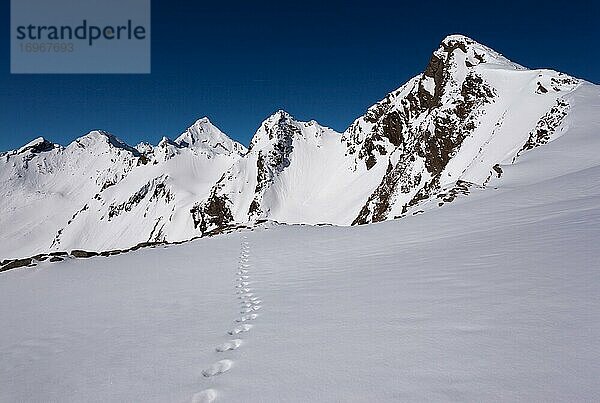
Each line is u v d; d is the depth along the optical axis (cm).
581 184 2248
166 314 923
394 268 1023
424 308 618
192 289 1211
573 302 517
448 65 14238
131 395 495
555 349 406
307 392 420
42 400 529
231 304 934
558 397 331
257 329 677
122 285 1416
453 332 500
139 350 666
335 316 672
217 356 581
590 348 396
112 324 893
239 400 430
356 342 531
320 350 527
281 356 532
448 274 813
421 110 16575
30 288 1551
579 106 6169
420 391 379
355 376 434
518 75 10956
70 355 706
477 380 378
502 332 470
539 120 7281
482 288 661
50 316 1050
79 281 1587
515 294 594
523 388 352
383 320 599
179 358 596
